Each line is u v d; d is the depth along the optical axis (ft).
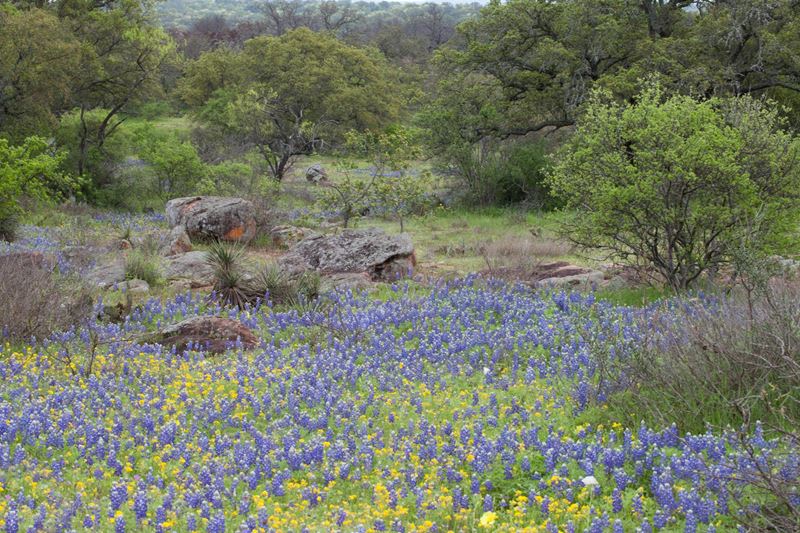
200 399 30.01
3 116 121.80
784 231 46.80
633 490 21.72
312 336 40.42
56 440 25.38
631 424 26.48
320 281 52.16
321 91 173.37
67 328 41.50
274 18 395.34
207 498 21.24
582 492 21.18
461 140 122.52
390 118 187.73
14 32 119.55
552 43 110.73
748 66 106.42
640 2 113.60
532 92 117.70
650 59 102.73
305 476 23.39
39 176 81.61
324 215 104.27
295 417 28.14
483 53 118.32
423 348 36.78
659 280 50.75
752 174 46.70
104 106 143.43
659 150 46.26
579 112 104.53
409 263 60.44
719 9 104.73
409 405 29.17
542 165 116.98
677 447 24.21
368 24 499.10
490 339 37.76
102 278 55.77
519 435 25.16
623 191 46.37
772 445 22.48
